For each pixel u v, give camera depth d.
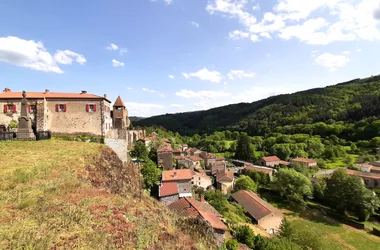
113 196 12.98
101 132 34.88
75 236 7.79
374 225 41.22
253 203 40.75
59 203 10.20
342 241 35.28
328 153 87.06
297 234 29.19
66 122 33.72
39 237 7.20
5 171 13.31
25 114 31.34
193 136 153.00
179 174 40.50
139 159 42.69
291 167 71.69
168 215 14.42
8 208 9.32
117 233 8.77
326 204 49.75
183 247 10.61
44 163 15.56
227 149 119.75
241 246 20.41
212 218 19.92
